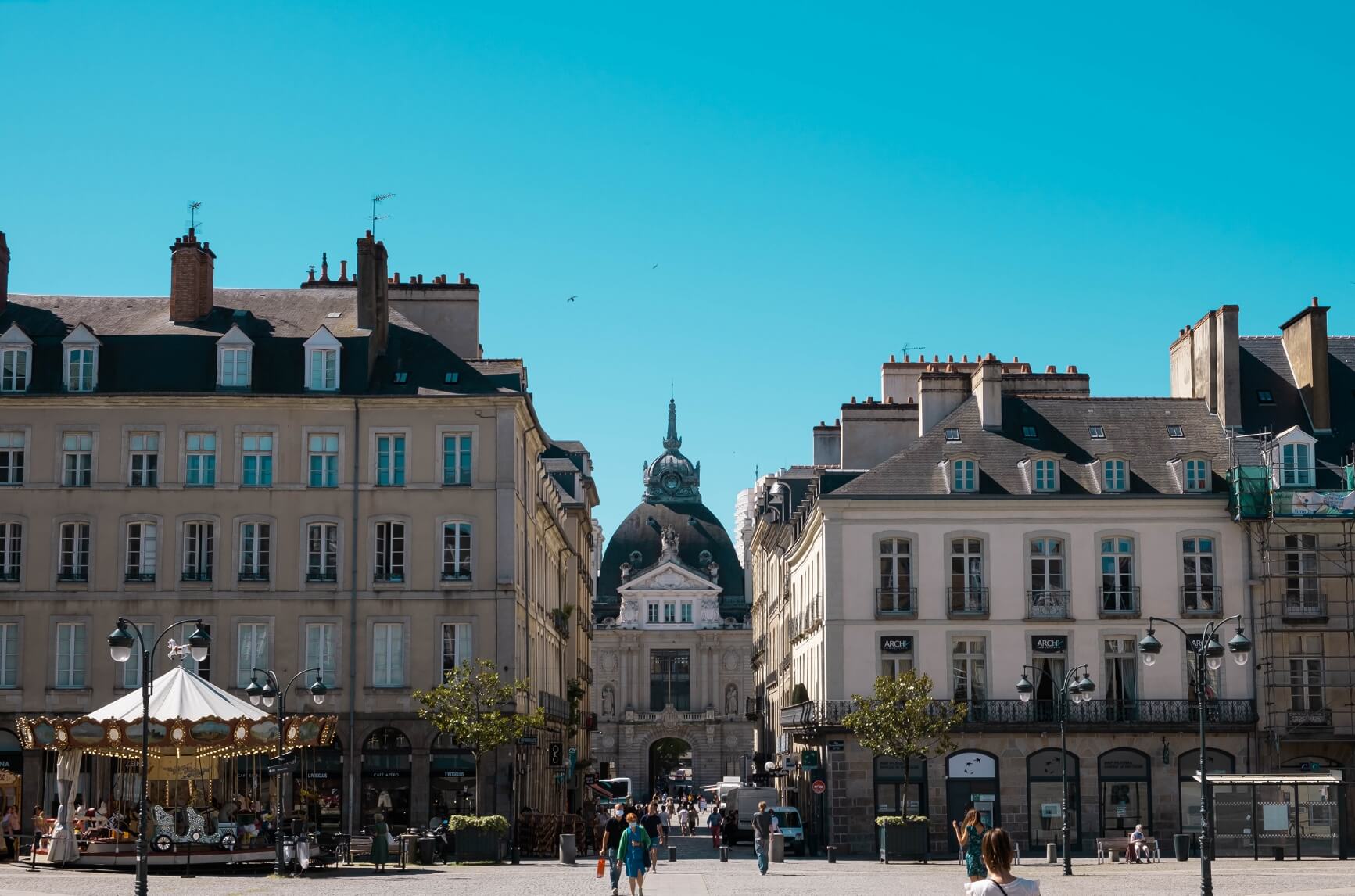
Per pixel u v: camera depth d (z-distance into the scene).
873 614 62.91
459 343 70.00
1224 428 65.69
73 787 44.59
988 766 61.69
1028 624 62.72
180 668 46.16
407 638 58.47
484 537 58.97
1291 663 62.38
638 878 35.88
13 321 61.88
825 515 63.56
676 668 166.50
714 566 176.00
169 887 39.22
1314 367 66.56
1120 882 43.53
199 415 59.16
